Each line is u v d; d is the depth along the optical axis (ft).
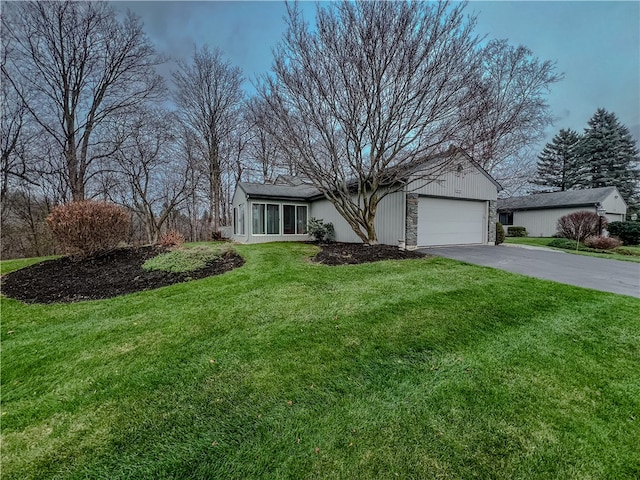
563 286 18.49
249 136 68.03
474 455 6.65
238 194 51.39
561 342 11.60
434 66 24.25
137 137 54.70
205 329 12.76
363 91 25.81
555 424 7.55
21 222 51.16
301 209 49.29
